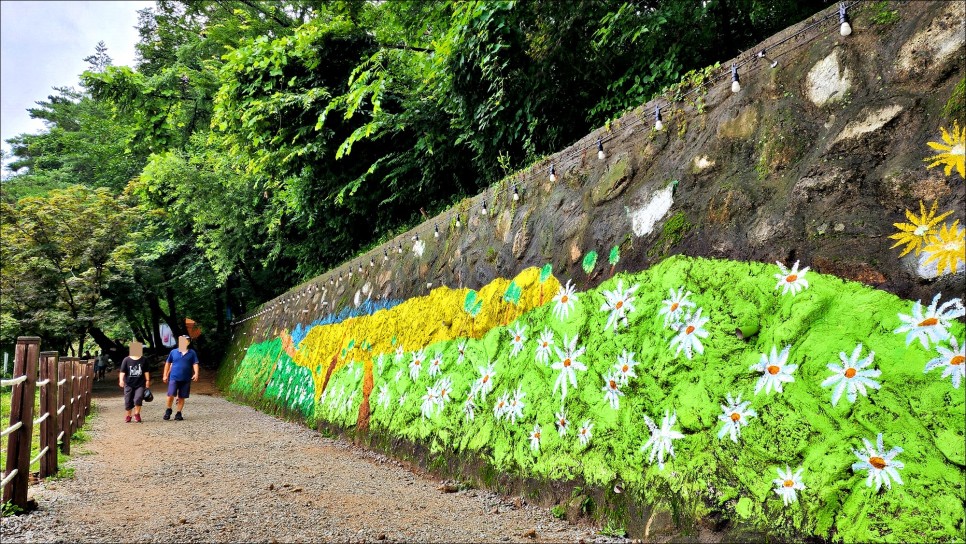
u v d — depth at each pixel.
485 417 4.56
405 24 8.30
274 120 9.92
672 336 3.19
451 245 6.11
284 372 11.01
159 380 19.81
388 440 5.89
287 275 17.00
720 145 3.27
